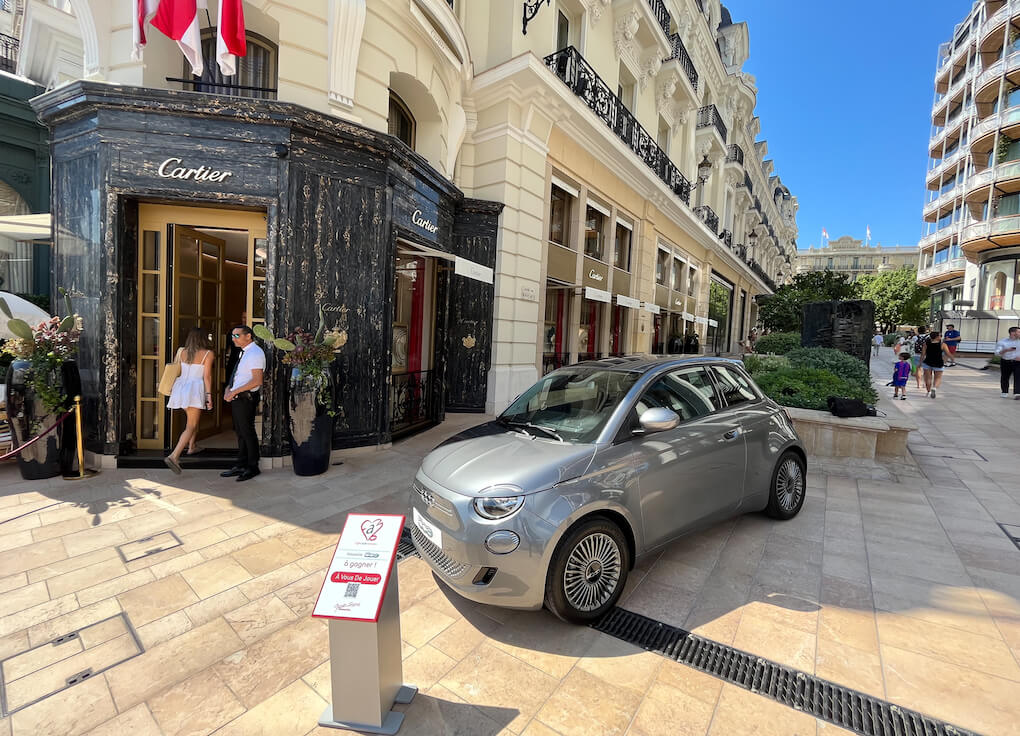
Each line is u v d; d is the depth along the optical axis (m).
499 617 2.76
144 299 5.46
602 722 2.02
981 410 9.38
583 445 2.88
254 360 4.93
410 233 6.63
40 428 4.75
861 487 5.01
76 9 5.45
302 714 2.05
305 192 5.35
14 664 2.33
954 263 33.62
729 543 3.67
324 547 3.57
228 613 2.76
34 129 10.88
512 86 8.85
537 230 9.95
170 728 1.97
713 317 25.31
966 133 32.69
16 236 6.82
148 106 4.99
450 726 1.99
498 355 9.17
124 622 2.66
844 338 10.64
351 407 5.93
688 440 3.23
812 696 2.16
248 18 5.75
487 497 2.54
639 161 12.91
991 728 1.97
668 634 2.61
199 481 4.92
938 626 2.66
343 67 5.93
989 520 4.15
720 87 23.31
